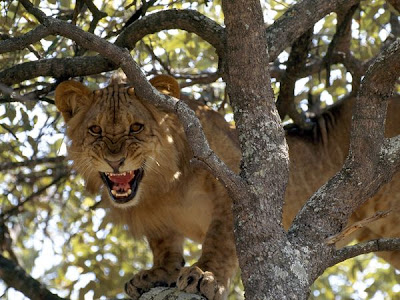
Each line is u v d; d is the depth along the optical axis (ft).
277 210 24.89
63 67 36.04
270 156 25.39
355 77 42.01
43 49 39.47
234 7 26.04
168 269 36.91
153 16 35.78
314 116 42.60
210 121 36.29
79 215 51.80
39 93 37.91
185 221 37.68
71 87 36.09
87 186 37.09
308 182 39.91
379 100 25.88
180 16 35.40
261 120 25.88
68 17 41.65
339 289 56.34
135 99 35.32
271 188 25.02
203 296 31.99
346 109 41.04
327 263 24.79
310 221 25.12
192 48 47.55
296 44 39.34
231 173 24.72
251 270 24.03
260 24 26.25
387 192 40.04
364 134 25.79
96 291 48.88
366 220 24.56
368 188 25.82
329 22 47.65
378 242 25.27
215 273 34.37
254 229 24.44
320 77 45.78
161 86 35.47
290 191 39.42
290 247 24.30
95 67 36.01
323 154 40.45
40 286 42.55
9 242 49.49
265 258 24.03
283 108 40.86
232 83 26.32
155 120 35.42
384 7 45.34
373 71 25.67
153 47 46.44
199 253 51.65
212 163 24.53
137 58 46.50
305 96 48.34
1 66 40.55
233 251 35.06
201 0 44.86
